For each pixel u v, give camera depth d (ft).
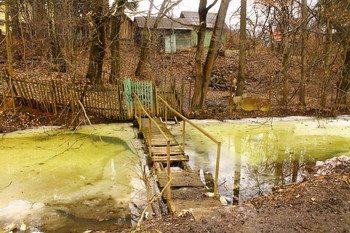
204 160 21.13
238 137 27.53
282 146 24.68
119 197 15.02
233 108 39.65
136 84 32.91
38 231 11.85
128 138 26.40
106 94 32.42
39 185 16.43
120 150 22.97
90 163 20.06
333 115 37.55
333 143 25.50
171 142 22.71
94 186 16.37
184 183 15.87
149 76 55.36
